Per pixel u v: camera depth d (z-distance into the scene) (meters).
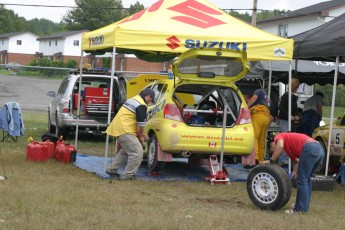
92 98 14.80
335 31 10.46
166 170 11.34
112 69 9.99
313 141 7.68
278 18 50.16
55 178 9.60
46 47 86.81
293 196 9.05
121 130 9.70
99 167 11.08
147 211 7.37
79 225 6.38
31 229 6.09
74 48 81.69
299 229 6.74
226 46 10.13
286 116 12.28
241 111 10.21
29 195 7.85
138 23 10.09
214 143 9.89
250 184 7.97
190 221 6.84
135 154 9.80
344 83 17.14
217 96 10.50
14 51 90.88
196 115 10.23
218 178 9.91
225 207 8.00
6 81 35.31
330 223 7.20
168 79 10.68
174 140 9.77
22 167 10.61
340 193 9.66
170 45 9.95
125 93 14.93
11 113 14.70
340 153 11.23
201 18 10.70
